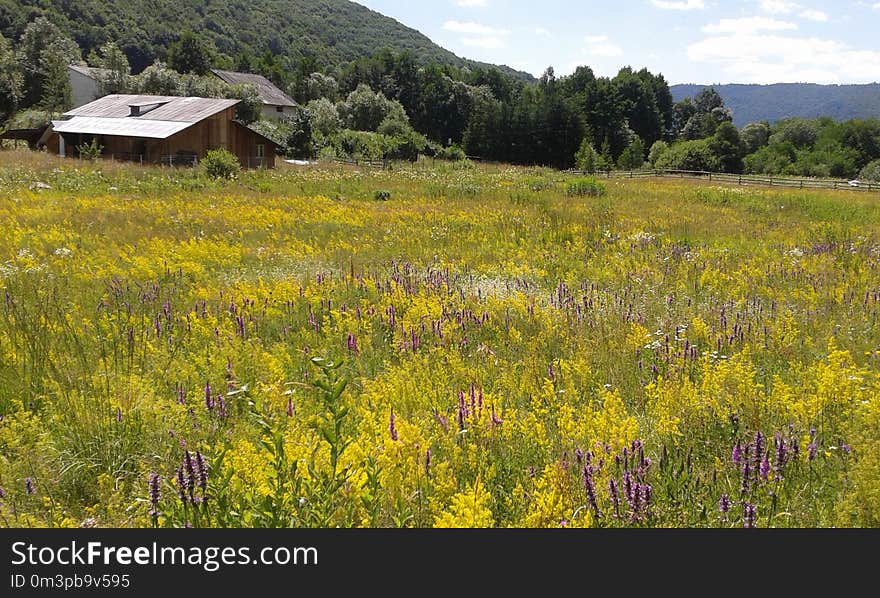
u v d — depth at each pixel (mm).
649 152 106625
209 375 6625
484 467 4734
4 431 5148
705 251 15461
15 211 19953
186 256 14117
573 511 4117
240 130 47219
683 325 8820
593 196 31453
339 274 12383
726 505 4188
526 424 5273
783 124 126875
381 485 4250
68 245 15016
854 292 10789
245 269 13188
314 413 5520
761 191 37062
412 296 10164
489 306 9766
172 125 43500
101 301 9883
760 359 7613
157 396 6148
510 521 4285
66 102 77438
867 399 5852
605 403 5590
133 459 5066
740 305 9766
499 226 19672
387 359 7531
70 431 5312
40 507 4602
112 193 26516
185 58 111375
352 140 67000
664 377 6676
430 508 4188
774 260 14359
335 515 4008
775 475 4504
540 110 96438
